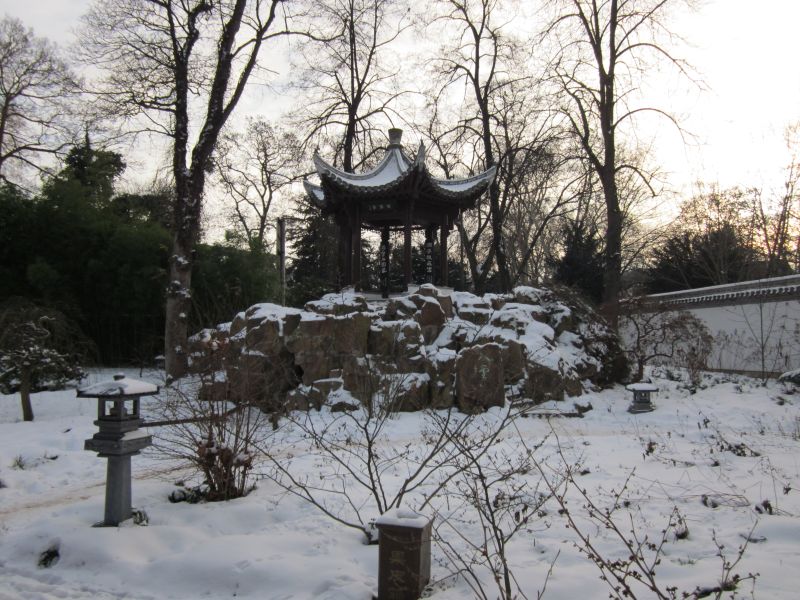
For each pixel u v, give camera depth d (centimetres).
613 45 2392
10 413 1249
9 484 750
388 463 761
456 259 3891
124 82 1681
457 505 602
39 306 1603
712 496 611
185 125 1659
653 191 2483
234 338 1222
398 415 1098
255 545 493
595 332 1587
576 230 2819
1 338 1291
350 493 635
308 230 3509
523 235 3838
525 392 1242
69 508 610
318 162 1616
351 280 1734
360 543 510
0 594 449
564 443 912
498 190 2675
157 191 2623
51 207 1969
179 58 1670
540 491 640
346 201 1670
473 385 1188
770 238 3403
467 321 1409
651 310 1662
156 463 810
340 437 959
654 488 654
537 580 425
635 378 1585
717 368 2053
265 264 2172
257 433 920
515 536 521
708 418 1187
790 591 399
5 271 1894
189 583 455
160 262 1988
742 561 455
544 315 1552
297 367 1246
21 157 2678
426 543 424
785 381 1487
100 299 1969
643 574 438
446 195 1672
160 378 1441
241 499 616
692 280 3356
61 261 1948
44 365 1227
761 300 1786
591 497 625
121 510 553
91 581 466
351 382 1163
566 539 511
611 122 2422
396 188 1598
